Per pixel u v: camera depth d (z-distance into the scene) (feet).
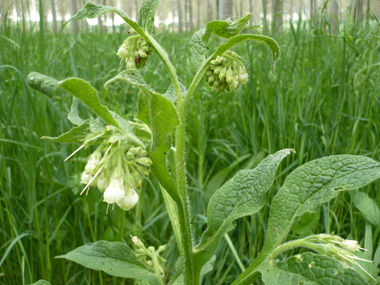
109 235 0.96
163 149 0.48
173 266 0.96
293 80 1.34
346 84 1.16
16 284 0.90
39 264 0.93
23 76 1.06
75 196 1.03
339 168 0.55
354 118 1.06
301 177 0.56
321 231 0.97
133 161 0.52
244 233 0.99
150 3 0.58
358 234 0.94
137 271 0.69
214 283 0.92
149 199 1.14
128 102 1.57
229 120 1.37
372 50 1.13
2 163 0.96
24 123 1.14
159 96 0.42
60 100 1.35
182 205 0.56
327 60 1.23
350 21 1.37
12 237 0.88
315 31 1.29
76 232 1.01
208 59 0.57
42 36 0.91
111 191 0.50
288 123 1.19
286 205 0.56
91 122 0.53
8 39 1.20
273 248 0.55
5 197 0.90
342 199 0.96
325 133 1.10
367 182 0.51
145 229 1.06
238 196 0.60
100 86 1.40
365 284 0.46
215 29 0.61
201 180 1.17
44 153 1.01
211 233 0.61
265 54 1.40
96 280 0.94
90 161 0.52
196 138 1.31
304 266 0.49
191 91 0.57
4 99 1.11
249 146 1.25
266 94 1.24
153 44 0.57
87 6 0.54
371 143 1.06
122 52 0.69
